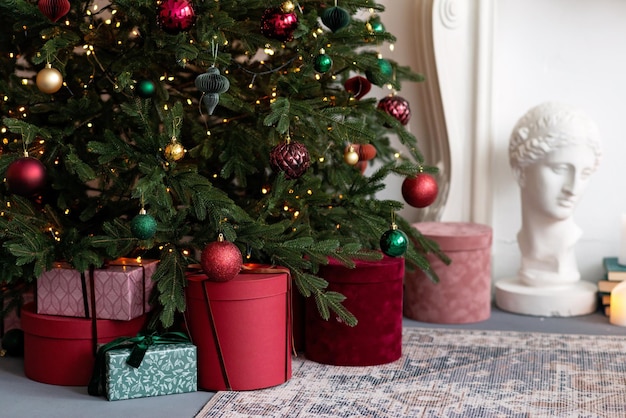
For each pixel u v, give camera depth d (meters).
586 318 3.04
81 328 2.33
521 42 3.26
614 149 3.25
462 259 2.95
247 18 2.53
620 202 3.26
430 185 2.48
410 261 2.89
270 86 2.51
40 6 2.14
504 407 2.17
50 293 2.37
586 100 3.25
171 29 2.14
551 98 3.27
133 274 2.33
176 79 2.65
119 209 2.55
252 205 2.51
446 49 3.19
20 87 2.44
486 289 3.02
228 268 2.20
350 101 2.60
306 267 2.40
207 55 2.25
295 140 2.48
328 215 2.55
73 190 2.47
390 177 3.37
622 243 3.11
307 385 2.34
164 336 2.34
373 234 2.53
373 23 2.62
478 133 3.23
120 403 2.22
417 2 3.24
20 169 2.16
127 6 2.23
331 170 2.69
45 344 2.36
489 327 2.93
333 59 2.53
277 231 2.32
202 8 2.27
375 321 2.48
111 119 2.55
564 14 3.22
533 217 3.11
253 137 2.48
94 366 2.28
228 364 2.27
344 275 2.45
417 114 3.33
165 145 2.26
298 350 2.64
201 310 2.27
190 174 2.26
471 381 2.37
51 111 2.57
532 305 3.07
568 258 3.12
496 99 3.29
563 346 2.68
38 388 2.34
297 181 2.59
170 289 2.26
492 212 3.30
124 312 2.32
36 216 2.38
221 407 2.17
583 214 3.29
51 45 2.21
